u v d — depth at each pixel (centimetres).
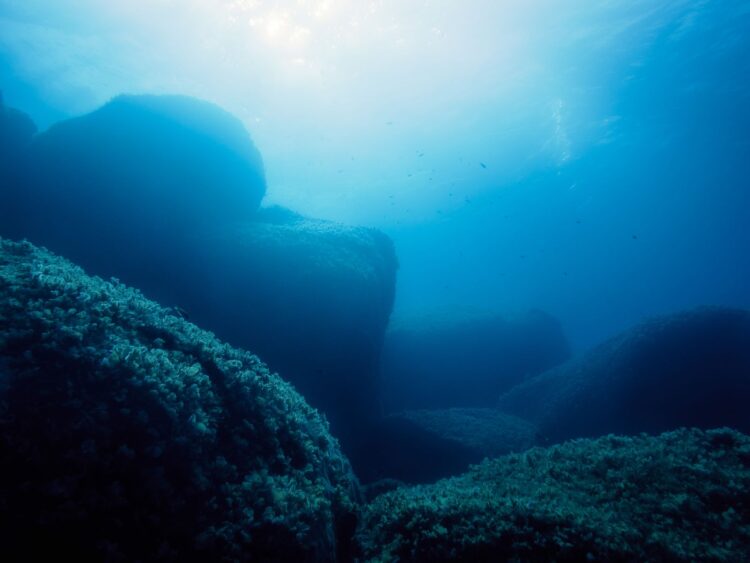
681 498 459
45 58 2497
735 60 2631
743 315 1345
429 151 3938
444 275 9112
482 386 1936
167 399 320
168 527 281
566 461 611
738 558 381
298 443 436
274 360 974
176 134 1146
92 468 267
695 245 7912
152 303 498
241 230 1117
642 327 1414
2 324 301
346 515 446
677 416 1195
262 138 3391
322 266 1056
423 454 1147
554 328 2272
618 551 369
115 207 1064
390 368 1897
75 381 293
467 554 386
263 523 313
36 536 237
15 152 1142
